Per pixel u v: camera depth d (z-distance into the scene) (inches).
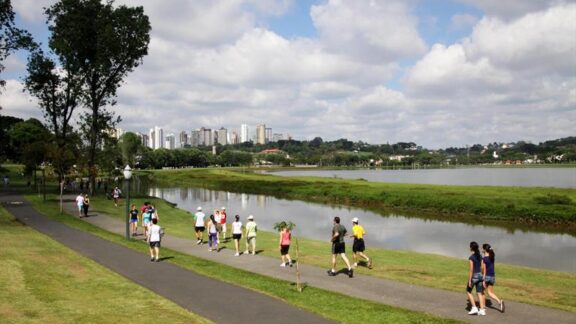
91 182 2399.1
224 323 533.0
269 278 783.7
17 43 1791.3
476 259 597.3
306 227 1857.8
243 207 2642.7
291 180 4554.6
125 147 5841.5
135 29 2239.2
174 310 569.3
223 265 890.7
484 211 2185.0
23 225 1331.2
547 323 559.8
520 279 844.6
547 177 6210.6
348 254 1072.2
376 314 580.4
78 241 1088.2
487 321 566.9
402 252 1138.0
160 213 1897.1
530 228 1845.5
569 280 842.8
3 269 718.5
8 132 4340.6
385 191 2962.6
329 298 652.1
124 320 521.7
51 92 2399.1
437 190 2997.0
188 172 6683.1
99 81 2294.5
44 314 524.1
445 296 682.8
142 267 831.1
